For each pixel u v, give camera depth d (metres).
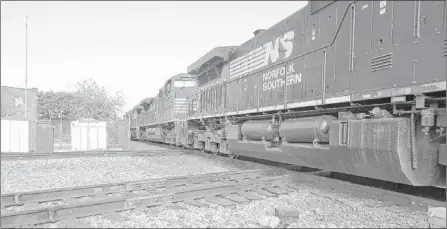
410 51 5.05
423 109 4.85
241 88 11.47
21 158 13.77
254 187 6.64
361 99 5.90
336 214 4.86
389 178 5.38
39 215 4.57
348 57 6.38
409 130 4.91
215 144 14.19
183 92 20.20
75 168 11.48
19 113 28.61
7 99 28.64
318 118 7.13
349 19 6.41
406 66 5.10
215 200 5.68
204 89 15.87
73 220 4.53
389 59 5.41
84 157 14.59
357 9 6.21
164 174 9.72
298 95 8.12
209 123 14.98
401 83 5.17
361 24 6.08
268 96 9.62
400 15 5.26
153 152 15.92
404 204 5.23
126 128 21.97
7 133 17.31
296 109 8.41
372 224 4.38
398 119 4.88
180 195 5.82
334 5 6.95
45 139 18.45
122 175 9.58
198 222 4.48
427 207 4.88
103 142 21.11
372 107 6.00
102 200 5.11
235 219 4.64
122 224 4.42
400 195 5.33
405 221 4.47
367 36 5.92
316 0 7.53
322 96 7.04
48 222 4.49
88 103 42.38
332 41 6.86
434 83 4.56
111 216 4.72
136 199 5.32
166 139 23.20
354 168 6.11
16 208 5.50
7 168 11.13
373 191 5.75
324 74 7.08
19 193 5.89
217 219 4.62
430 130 5.01
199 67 16.36
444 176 5.17
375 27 5.75
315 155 7.16
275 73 9.29
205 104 15.48
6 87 28.70
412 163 4.89
